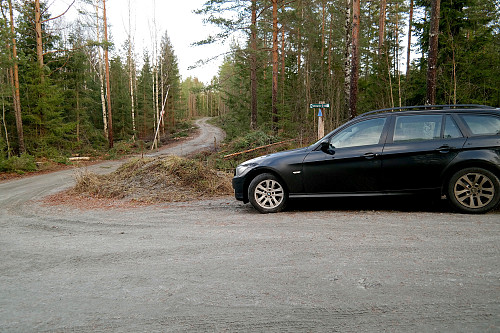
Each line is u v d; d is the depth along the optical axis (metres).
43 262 3.86
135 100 45.97
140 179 9.34
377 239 4.01
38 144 21.28
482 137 5.05
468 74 12.38
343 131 5.73
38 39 21.61
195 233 4.77
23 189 11.56
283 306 2.55
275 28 20.47
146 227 5.33
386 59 16.48
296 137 16.86
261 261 3.51
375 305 2.50
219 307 2.59
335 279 2.97
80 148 27.23
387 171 5.34
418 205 5.79
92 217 6.35
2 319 2.54
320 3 22.77
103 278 3.28
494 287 2.68
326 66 22.72
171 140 42.78
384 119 5.59
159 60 45.88
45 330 2.36
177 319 2.44
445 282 2.80
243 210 6.29
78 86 28.52
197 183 8.70
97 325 2.40
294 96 22.02
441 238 3.92
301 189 5.74
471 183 4.99
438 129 5.30
